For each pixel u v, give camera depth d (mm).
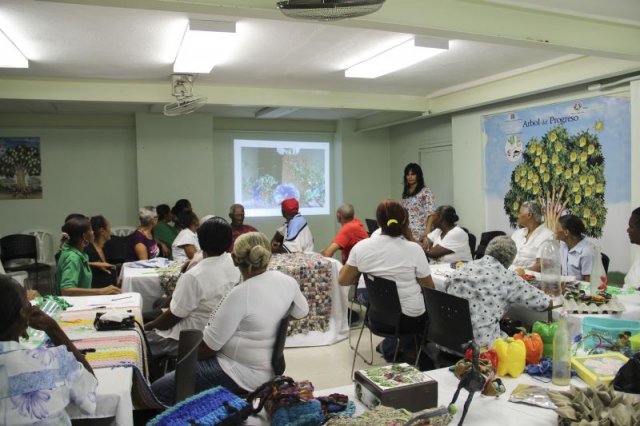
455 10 2838
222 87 5359
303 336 4164
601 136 4504
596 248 2996
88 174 6965
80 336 2102
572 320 2438
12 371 1285
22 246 6199
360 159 8305
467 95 5574
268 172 8094
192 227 4758
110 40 3463
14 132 6672
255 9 2359
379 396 1500
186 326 2594
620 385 1571
